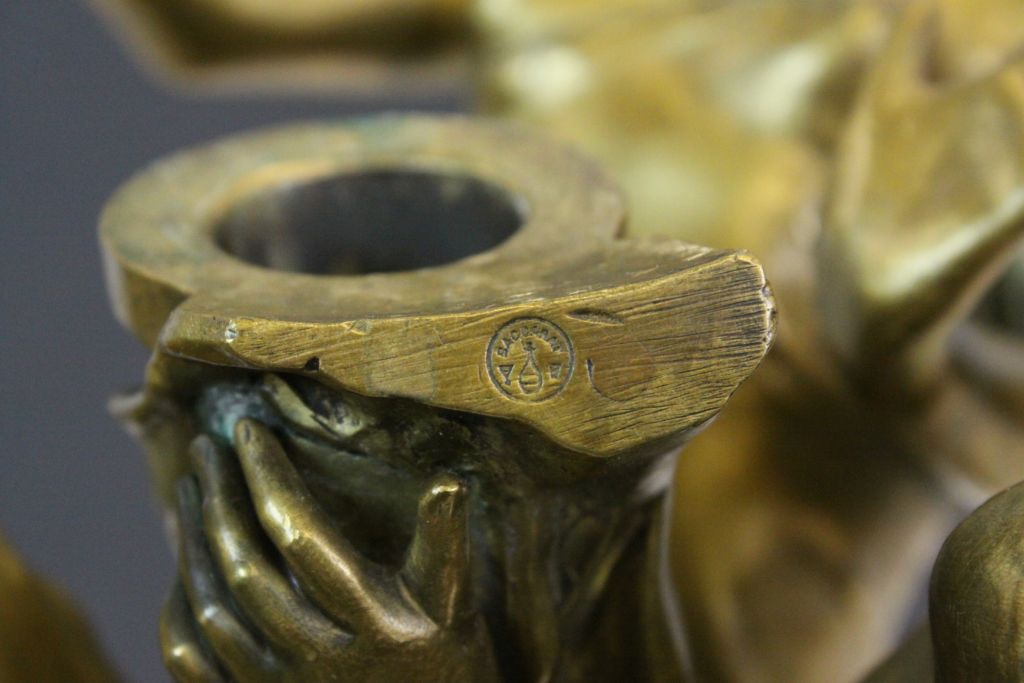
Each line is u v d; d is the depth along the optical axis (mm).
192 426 215
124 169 522
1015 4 260
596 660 222
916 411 263
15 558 245
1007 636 190
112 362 518
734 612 270
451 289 202
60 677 240
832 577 279
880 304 242
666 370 194
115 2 326
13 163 506
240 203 231
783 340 274
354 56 333
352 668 201
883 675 220
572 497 209
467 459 204
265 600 201
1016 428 273
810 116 287
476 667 206
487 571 211
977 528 197
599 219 218
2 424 515
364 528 209
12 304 512
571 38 301
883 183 245
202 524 210
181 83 340
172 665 209
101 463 517
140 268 210
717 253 196
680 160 287
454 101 557
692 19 296
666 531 220
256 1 321
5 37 496
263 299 202
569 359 193
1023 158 234
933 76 257
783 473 279
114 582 516
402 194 237
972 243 236
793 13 292
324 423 205
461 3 322
